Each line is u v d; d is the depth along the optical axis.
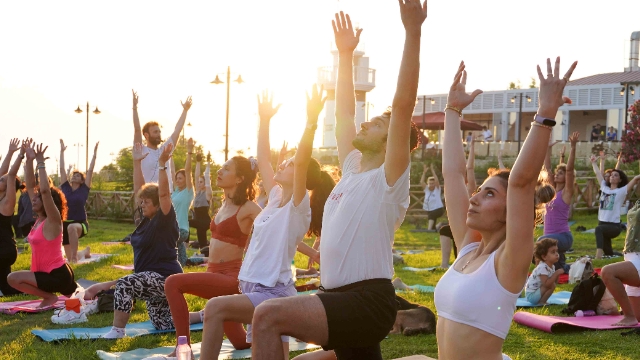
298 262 13.37
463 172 4.00
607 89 39.41
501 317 3.21
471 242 3.75
